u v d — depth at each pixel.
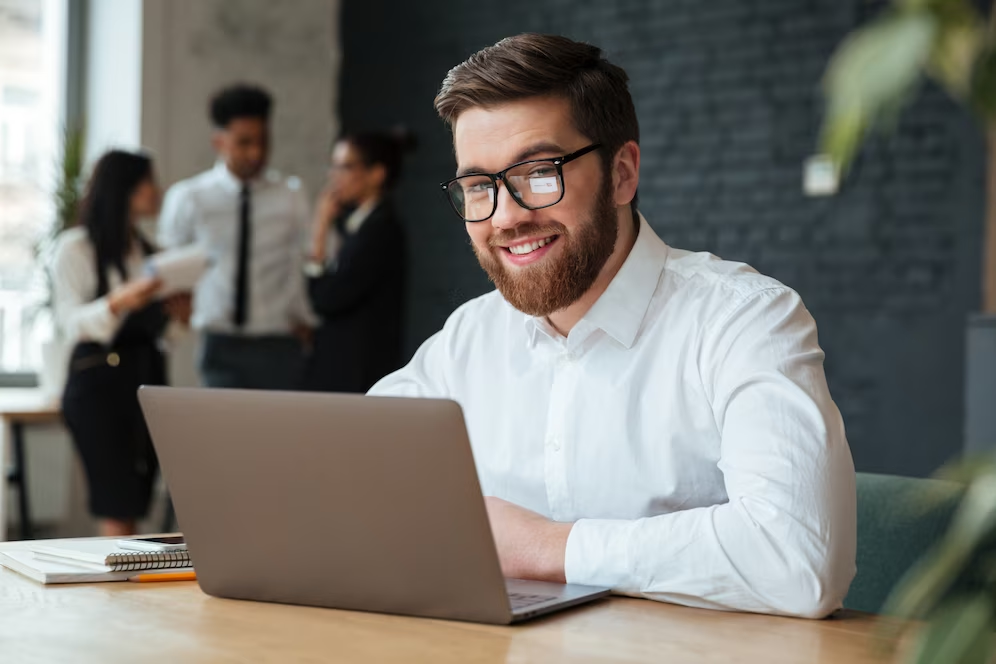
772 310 1.43
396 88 6.04
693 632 1.07
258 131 4.72
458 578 1.07
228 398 1.13
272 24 5.97
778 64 4.95
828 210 4.81
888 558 1.45
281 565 1.16
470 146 1.46
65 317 4.02
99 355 3.98
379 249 4.39
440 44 5.91
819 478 1.23
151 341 4.10
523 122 1.42
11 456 4.99
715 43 5.12
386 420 1.05
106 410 3.97
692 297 1.50
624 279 1.52
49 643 1.00
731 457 1.31
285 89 6.05
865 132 0.39
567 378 1.56
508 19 5.71
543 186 1.43
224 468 1.16
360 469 1.08
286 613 1.13
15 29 5.54
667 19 5.26
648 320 1.52
